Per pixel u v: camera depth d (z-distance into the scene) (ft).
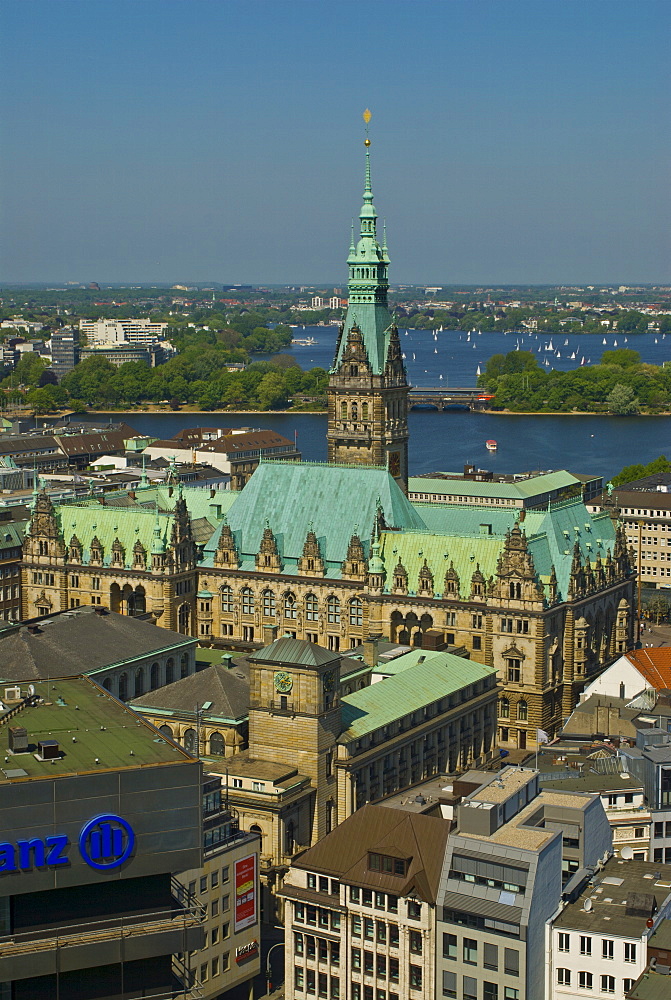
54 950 408.05
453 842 516.73
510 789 546.26
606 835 572.51
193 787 417.08
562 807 546.67
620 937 495.00
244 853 557.74
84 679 513.45
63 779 403.75
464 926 508.12
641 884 537.24
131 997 426.51
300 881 548.72
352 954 536.42
